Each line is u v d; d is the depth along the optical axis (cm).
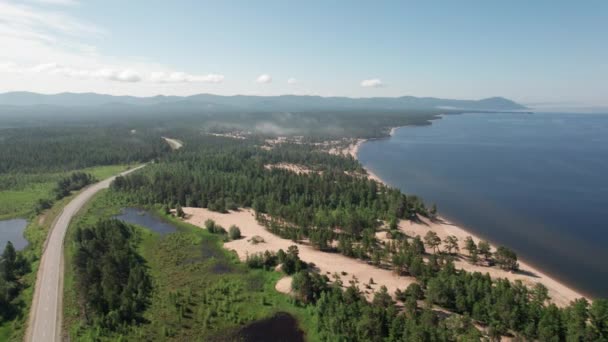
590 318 8750
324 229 15588
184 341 8956
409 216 17825
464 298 9769
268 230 16838
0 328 9050
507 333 9000
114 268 11300
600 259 14238
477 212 19838
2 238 16212
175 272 12588
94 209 19725
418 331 8094
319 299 9981
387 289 11244
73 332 8900
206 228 17025
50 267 12412
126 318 9538
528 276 12675
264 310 10275
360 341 8581
